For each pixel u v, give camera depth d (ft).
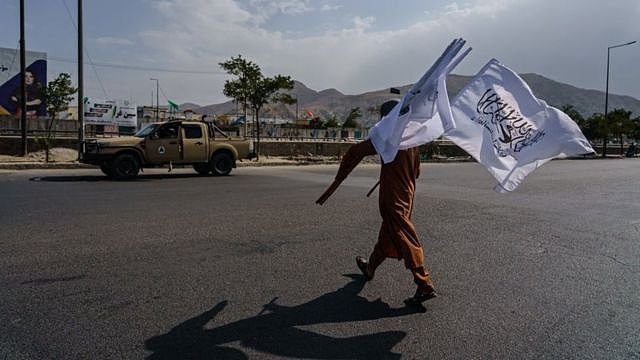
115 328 10.31
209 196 31.89
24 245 17.37
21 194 31.01
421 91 10.95
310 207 27.89
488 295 13.09
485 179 50.01
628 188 44.42
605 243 20.03
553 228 23.24
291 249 17.74
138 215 24.00
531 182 49.24
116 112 143.74
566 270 15.76
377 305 12.14
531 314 11.71
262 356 9.18
